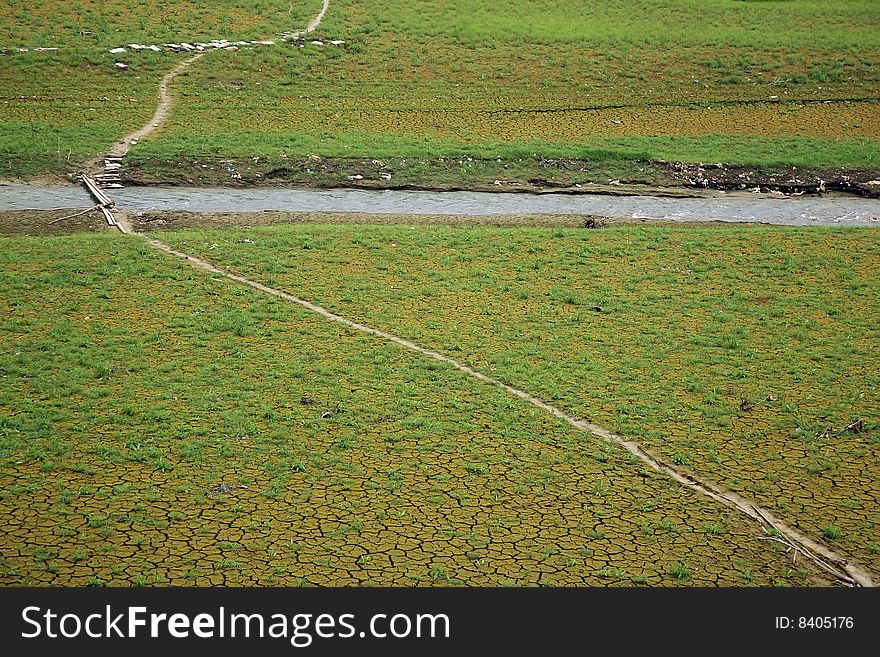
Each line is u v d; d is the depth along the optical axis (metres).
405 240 36.66
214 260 33.75
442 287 31.98
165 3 65.75
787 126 55.00
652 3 72.75
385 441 21.64
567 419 23.00
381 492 19.56
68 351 25.61
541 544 18.03
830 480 20.66
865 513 19.45
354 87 57.09
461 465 20.73
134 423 21.89
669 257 35.66
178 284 31.02
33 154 45.84
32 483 19.22
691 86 59.69
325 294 30.97
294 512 18.72
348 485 19.72
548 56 62.19
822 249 36.94
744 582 17.09
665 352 27.12
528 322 29.16
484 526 18.53
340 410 22.94
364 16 66.88
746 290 32.50
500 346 27.23
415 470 20.47
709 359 26.70
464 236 37.34
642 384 24.98
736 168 48.81
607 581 16.98
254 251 34.84
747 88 59.69
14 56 55.62
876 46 65.38
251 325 28.02
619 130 53.44
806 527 18.95
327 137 50.41
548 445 21.70
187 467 20.16
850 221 42.91
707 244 37.19
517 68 60.53
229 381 24.28
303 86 56.75
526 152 49.47
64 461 20.14
